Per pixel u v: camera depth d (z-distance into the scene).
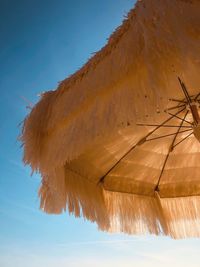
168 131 2.30
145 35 1.11
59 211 2.03
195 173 2.62
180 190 2.69
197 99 1.88
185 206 2.66
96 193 2.32
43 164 1.64
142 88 1.23
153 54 1.12
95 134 1.32
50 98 1.74
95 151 2.22
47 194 2.09
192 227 2.59
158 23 1.09
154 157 2.52
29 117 1.75
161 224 2.57
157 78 1.12
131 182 2.59
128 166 2.50
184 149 2.50
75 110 1.50
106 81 1.34
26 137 1.72
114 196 2.50
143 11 1.13
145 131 2.25
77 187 2.15
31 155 1.69
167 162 2.57
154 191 2.69
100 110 1.35
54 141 1.58
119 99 1.28
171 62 1.14
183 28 1.06
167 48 1.09
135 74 1.28
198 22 1.07
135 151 2.41
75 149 1.41
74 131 1.44
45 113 1.72
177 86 1.76
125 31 1.35
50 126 1.64
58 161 1.48
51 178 1.67
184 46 1.03
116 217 2.44
